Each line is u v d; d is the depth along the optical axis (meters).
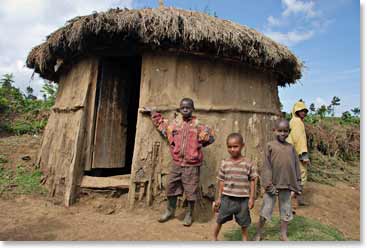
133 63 6.45
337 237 4.14
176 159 4.47
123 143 6.05
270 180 3.82
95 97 5.56
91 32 4.86
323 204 5.86
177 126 4.62
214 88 5.39
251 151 5.60
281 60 5.71
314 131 10.62
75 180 5.12
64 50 5.51
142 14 4.75
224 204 3.62
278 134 3.99
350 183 8.05
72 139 5.38
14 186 5.71
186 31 4.71
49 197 5.42
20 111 11.80
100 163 5.58
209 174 5.05
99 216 4.64
